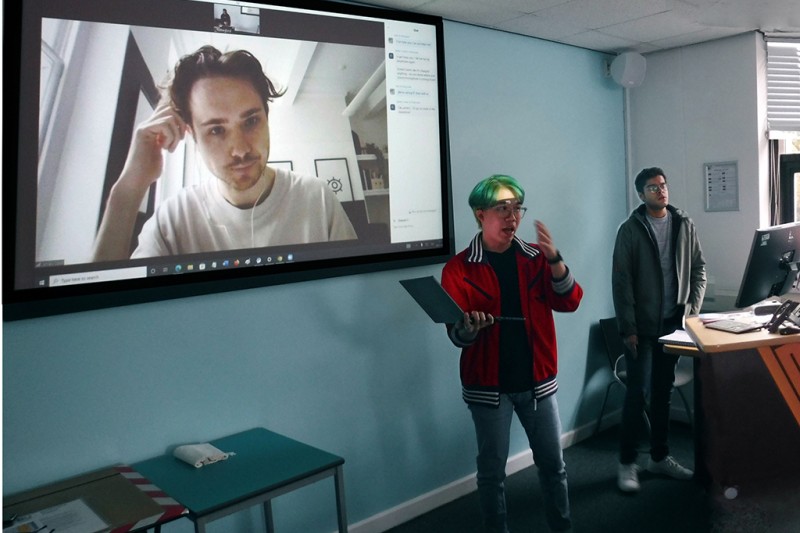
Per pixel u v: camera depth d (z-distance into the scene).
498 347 2.49
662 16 3.28
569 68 3.84
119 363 2.16
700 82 3.92
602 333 3.95
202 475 2.01
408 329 3.03
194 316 2.33
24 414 1.97
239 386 2.45
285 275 2.53
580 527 2.82
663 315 3.22
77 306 2.03
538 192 3.65
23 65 1.91
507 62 3.47
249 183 2.43
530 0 2.91
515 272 2.54
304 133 2.59
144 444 2.21
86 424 2.09
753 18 3.38
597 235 4.05
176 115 2.24
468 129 3.27
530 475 3.46
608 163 4.12
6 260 1.90
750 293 2.82
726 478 2.79
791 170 3.81
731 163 3.85
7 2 1.87
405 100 2.91
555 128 3.75
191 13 2.27
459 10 3.01
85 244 2.05
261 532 2.53
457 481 3.26
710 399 2.86
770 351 2.56
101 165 2.08
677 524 2.80
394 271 2.96
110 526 1.65
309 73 2.59
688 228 3.27
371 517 2.89
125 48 2.12
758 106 3.72
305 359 2.65
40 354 2.00
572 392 3.88
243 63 2.41
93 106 2.05
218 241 2.35
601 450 3.74
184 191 2.27
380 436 2.92
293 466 2.05
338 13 2.67
